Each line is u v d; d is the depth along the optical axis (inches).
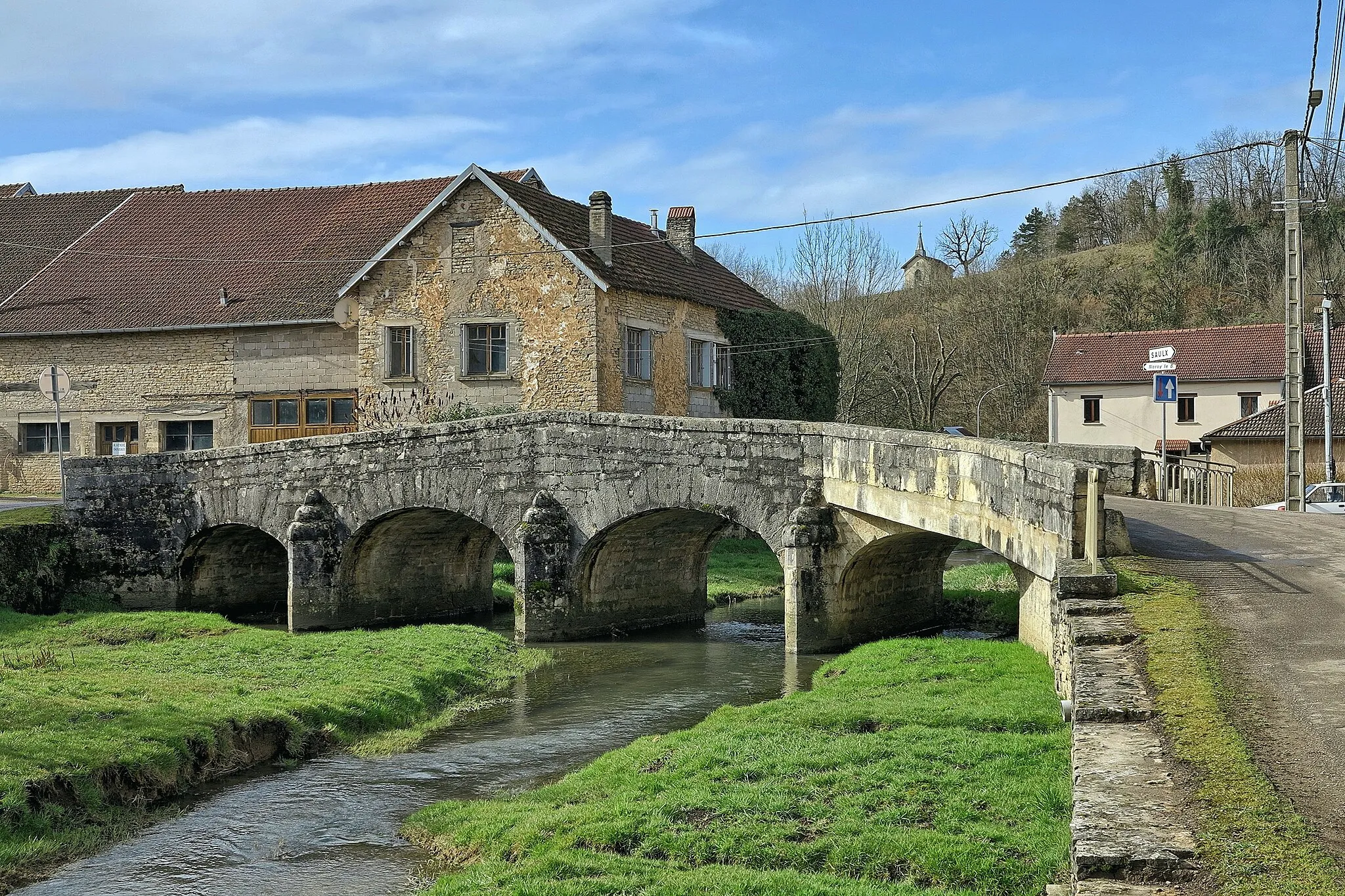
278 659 717.9
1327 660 324.5
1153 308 2844.5
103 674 645.3
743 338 1434.5
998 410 2659.9
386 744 572.1
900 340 2699.3
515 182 1258.6
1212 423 2055.9
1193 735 260.1
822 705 529.3
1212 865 199.6
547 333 1195.3
